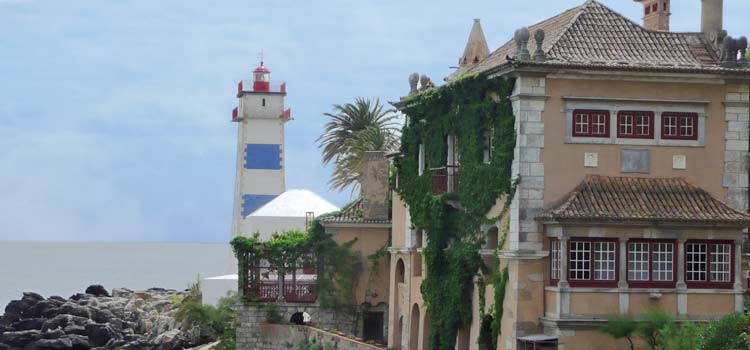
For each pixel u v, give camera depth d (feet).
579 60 184.85
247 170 406.21
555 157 183.21
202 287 316.81
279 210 320.91
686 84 186.91
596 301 177.78
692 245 180.34
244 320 272.92
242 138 408.05
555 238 180.45
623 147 185.06
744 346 159.94
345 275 272.31
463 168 202.08
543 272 182.80
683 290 179.42
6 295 598.34
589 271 177.99
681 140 186.80
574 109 183.73
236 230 405.18
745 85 188.44
